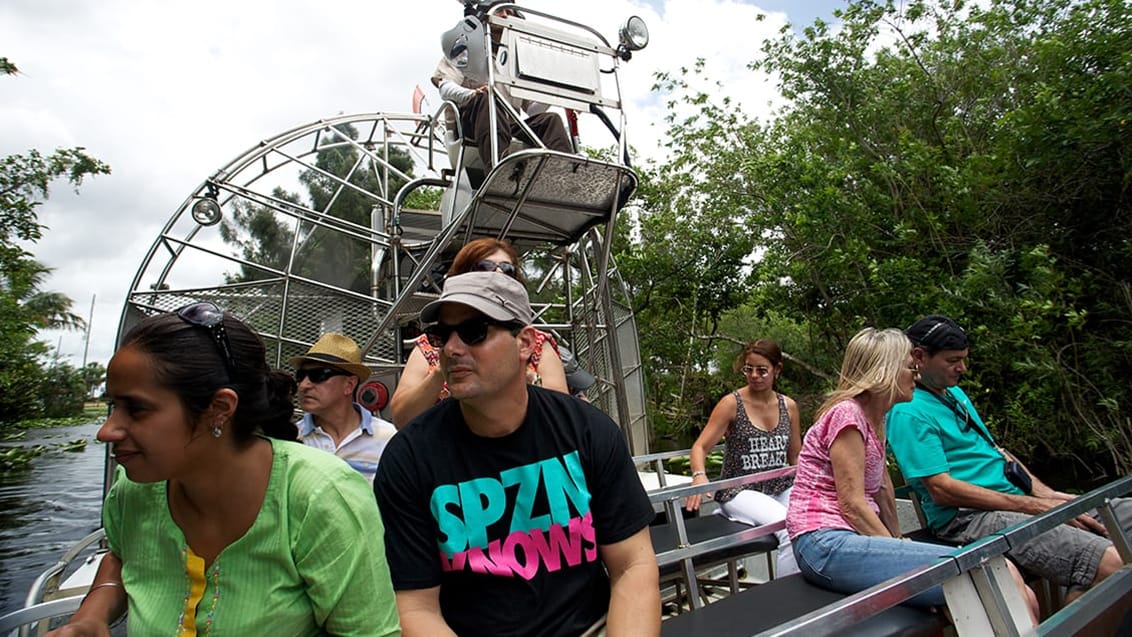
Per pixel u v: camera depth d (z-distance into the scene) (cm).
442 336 168
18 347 2011
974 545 185
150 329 119
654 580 171
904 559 210
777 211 1007
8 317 1873
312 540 128
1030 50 870
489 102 450
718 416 379
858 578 223
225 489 126
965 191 777
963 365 308
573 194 496
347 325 573
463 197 499
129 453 118
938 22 977
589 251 722
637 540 174
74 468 1725
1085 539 251
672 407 1619
